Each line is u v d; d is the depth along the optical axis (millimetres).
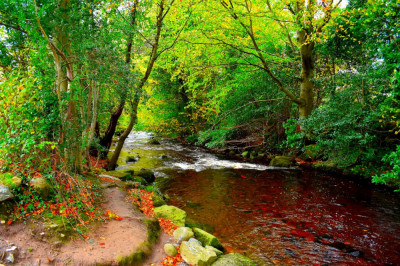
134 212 6000
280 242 5820
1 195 4094
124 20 9305
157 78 22453
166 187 10195
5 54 6734
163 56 13656
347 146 10633
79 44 6312
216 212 7637
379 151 10438
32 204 4445
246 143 18906
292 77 14547
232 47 12727
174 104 25344
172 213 6523
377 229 6484
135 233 4883
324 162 12922
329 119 10125
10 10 5555
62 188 5152
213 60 14461
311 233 6281
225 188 10047
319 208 7926
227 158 16844
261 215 7402
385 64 7844
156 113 24469
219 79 15406
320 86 13680
